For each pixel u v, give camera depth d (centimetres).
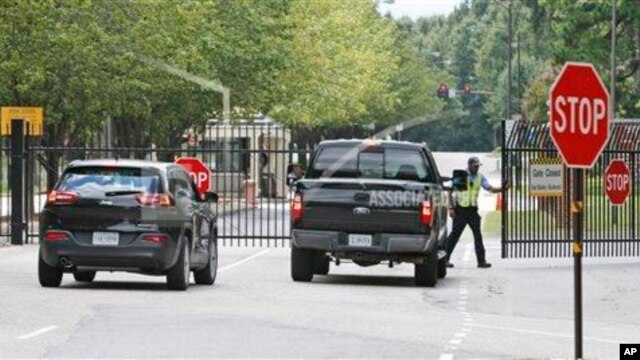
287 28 18162
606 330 5766
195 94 16900
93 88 14138
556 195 9844
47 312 5897
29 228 12269
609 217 11375
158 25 14475
